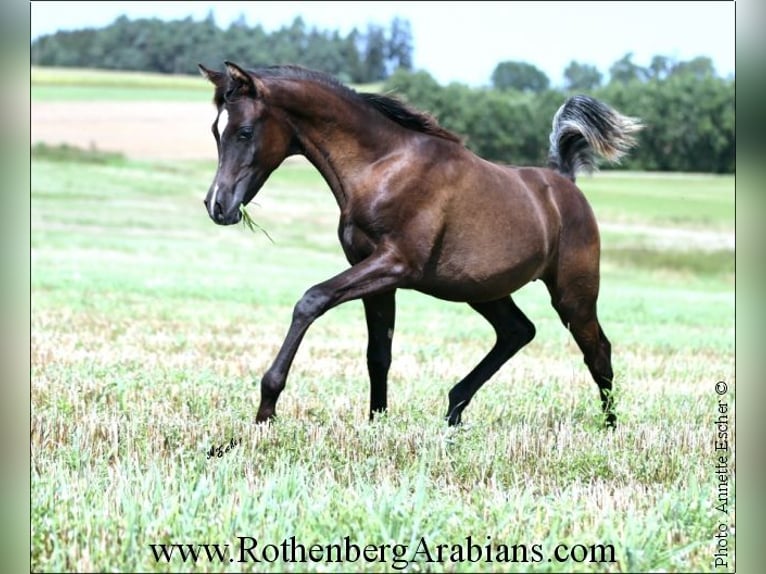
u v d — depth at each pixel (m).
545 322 23.83
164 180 57.88
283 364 8.89
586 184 64.81
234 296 25.95
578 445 8.89
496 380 13.12
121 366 12.51
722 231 49.25
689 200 58.47
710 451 9.18
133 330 18.05
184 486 7.07
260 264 36.81
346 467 7.89
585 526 6.76
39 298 23.17
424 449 8.19
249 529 6.46
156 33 125.69
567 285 10.94
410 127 9.68
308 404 10.76
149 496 6.95
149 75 109.25
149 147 68.25
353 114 9.40
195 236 43.56
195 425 9.12
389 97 9.64
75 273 29.64
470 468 8.16
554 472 8.27
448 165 9.56
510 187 10.08
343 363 14.71
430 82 74.81
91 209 48.22
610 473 8.32
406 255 9.33
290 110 9.29
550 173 10.99
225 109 9.13
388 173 9.34
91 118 77.31
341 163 9.42
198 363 14.00
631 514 6.82
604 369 11.36
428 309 26.08
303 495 7.04
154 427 9.09
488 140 73.31
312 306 8.94
